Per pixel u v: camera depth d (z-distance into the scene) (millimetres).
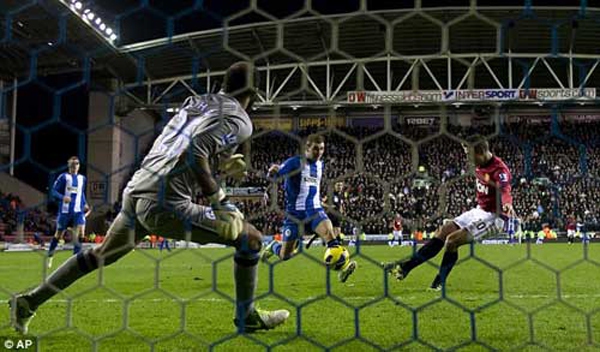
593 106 25156
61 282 3375
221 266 9805
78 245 3512
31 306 3369
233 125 3209
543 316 4102
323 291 5797
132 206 3279
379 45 20125
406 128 25734
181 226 3227
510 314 4184
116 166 22719
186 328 3713
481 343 2500
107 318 4113
